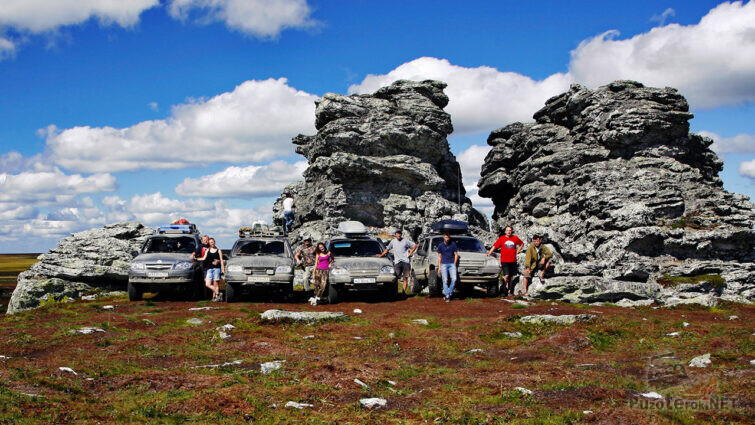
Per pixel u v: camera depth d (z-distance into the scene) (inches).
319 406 291.6
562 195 1144.8
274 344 451.8
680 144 1085.8
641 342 458.6
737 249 912.9
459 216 1328.7
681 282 824.9
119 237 1088.2
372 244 813.2
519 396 303.6
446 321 568.4
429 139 1355.8
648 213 925.8
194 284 801.6
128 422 252.5
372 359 408.2
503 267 803.4
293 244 1275.8
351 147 1321.4
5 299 1439.5
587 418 258.5
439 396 312.0
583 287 738.8
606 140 1094.4
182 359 399.5
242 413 271.4
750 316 624.1
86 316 606.5
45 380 311.4
